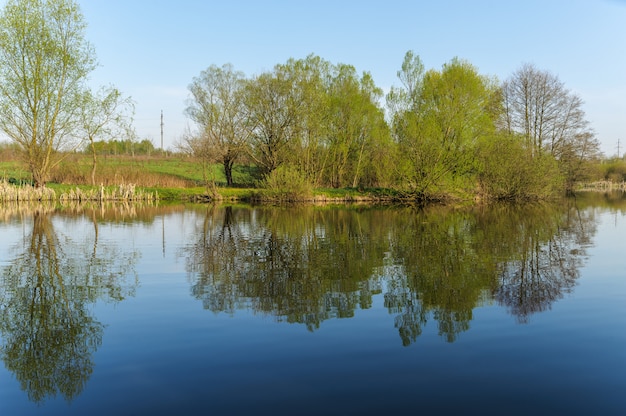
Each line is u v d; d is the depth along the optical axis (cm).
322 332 703
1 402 505
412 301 870
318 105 4094
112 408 488
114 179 4494
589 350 632
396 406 488
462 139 3806
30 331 717
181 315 788
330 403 494
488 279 1048
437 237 1733
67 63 3406
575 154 4653
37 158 3553
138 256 1334
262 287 976
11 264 1212
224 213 2842
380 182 4569
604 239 1673
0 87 3303
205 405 491
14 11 3272
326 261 1260
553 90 4528
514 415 472
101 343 665
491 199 4066
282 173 3972
